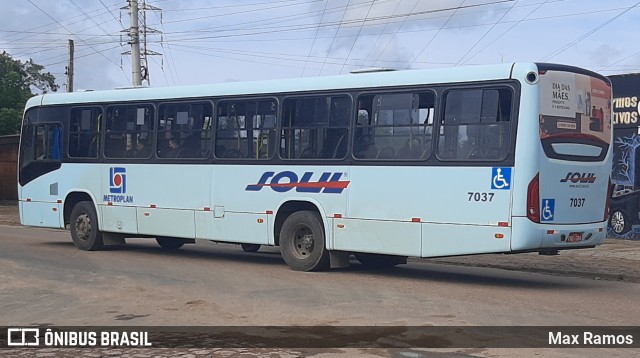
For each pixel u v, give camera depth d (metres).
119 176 16.00
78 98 16.86
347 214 12.67
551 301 10.36
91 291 11.15
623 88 21.27
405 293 10.95
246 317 9.11
